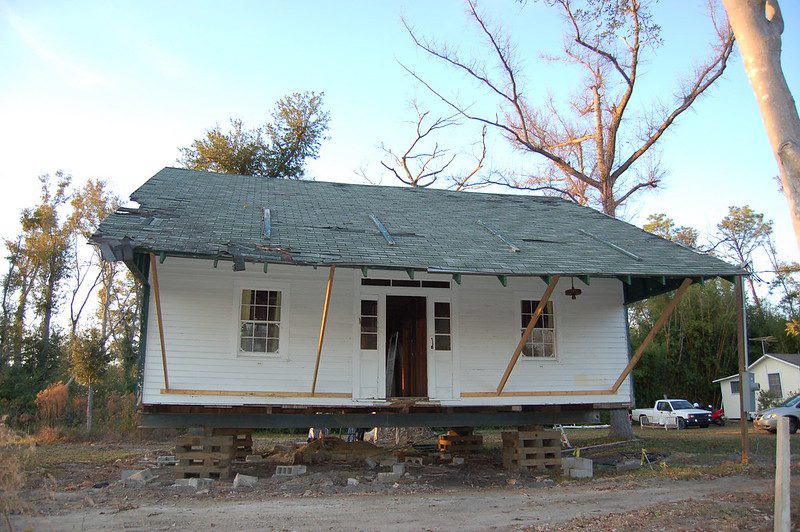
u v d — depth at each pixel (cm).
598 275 1159
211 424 1246
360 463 1460
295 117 3478
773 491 966
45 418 2534
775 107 704
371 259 1096
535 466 1390
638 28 2256
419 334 1377
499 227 1516
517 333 1402
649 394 3903
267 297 1288
